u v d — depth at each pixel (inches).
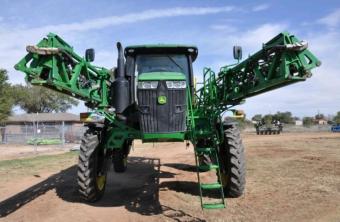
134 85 327.0
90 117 325.4
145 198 337.7
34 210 301.3
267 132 1918.1
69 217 281.1
